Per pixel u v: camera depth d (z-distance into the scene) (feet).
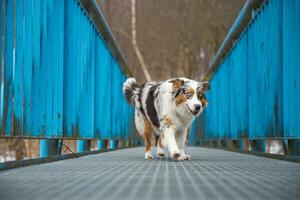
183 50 72.33
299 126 15.64
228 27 52.47
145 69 75.05
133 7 71.61
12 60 13.73
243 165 15.70
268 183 9.93
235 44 28.63
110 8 67.56
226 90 32.50
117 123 34.76
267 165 15.56
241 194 8.32
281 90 18.07
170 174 12.10
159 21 71.82
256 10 22.65
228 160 18.98
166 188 9.16
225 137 32.89
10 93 13.65
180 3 70.33
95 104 26.13
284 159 18.48
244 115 25.61
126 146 41.93
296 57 15.88
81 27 22.29
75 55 21.01
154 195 8.23
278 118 18.26
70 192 8.56
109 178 10.98
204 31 64.95
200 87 19.27
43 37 16.65
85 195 8.20
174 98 19.44
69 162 17.31
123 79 38.09
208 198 7.90
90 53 24.61
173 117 19.63
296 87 15.87
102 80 28.07
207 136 43.57
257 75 21.98
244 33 25.57
